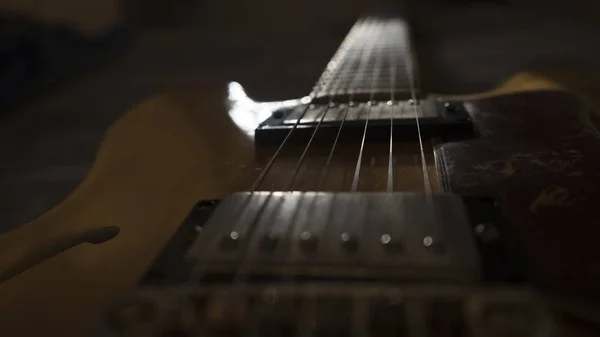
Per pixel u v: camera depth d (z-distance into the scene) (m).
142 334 0.14
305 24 0.83
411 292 0.14
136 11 0.82
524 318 0.13
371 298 0.14
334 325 0.14
